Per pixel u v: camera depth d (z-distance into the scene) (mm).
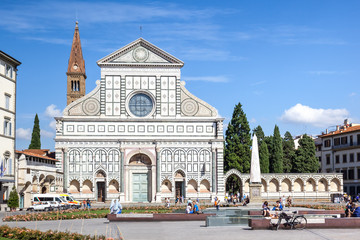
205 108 105688
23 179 83500
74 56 139250
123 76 105188
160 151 103938
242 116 126000
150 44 105688
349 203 51531
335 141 137000
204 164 104375
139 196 103562
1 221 57000
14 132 84562
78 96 137875
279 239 35219
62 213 67125
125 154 103500
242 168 122125
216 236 37594
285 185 114438
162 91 105562
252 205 75562
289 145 149625
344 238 35250
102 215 62312
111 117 104188
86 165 102875
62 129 103125
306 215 50750
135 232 41188
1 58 80625
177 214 53156
